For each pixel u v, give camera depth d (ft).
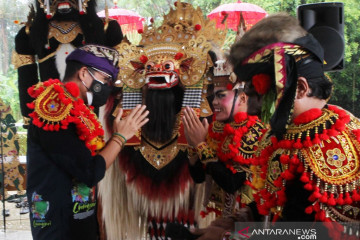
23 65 8.89
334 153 3.35
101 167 5.42
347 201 3.28
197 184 6.81
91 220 5.81
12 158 11.84
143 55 6.81
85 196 5.62
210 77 6.64
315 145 3.42
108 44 8.85
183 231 4.17
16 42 8.96
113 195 7.06
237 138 5.45
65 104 5.28
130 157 6.92
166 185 6.81
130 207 7.07
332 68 5.78
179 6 7.04
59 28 8.59
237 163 5.53
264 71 3.52
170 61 6.59
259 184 4.01
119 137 5.77
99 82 5.55
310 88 3.51
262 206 3.87
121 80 6.89
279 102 3.40
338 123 3.41
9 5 18.95
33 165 5.50
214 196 6.17
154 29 7.01
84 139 5.48
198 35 6.80
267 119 3.61
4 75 20.39
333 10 5.73
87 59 5.48
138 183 6.90
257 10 13.39
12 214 12.60
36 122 5.30
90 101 5.59
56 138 5.26
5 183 11.85
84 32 8.59
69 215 5.49
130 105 6.84
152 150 6.81
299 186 3.55
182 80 6.69
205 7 16.66
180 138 6.66
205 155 5.80
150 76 6.56
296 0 13.20
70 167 5.28
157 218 6.95
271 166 3.77
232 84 5.68
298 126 3.55
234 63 3.74
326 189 3.33
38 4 8.68
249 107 5.54
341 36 5.68
